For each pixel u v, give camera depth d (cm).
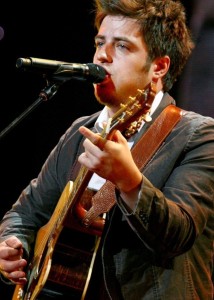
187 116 404
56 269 391
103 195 383
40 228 475
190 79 638
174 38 418
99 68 388
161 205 343
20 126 736
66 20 716
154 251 359
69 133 468
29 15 718
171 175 384
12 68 730
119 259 380
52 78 379
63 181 455
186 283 379
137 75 402
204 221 371
